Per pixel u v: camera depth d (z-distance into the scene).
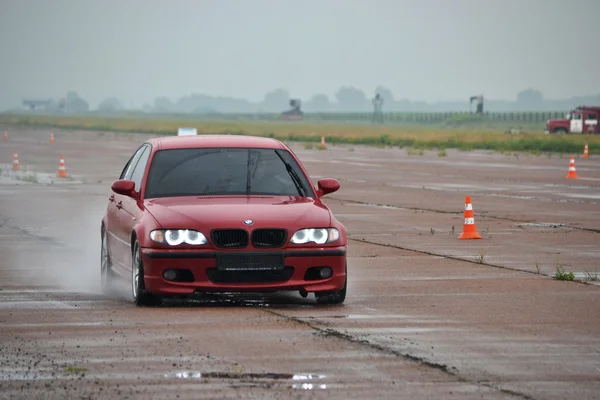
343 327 28.53
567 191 86.38
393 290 36.03
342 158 151.50
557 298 34.12
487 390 21.38
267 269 31.34
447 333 27.70
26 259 46.38
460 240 52.75
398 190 88.25
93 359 24.33
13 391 21.28
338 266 31.95
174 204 33.00
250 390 21.30
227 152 35.59
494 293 35.28
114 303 33.41
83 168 121.38
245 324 28.97
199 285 31.25
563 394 21.08
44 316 30.56
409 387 21.59
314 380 22.17
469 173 113.44
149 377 22.47
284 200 33.56
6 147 188.12
